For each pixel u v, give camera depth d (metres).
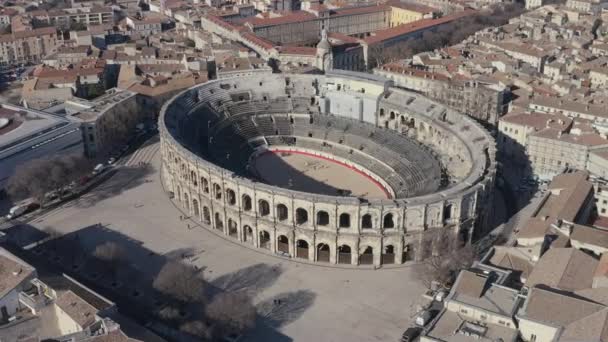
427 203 192.50
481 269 168.50
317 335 168.88
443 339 144.50
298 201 196.75
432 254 199.25
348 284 191.12
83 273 194.75
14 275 168.25
